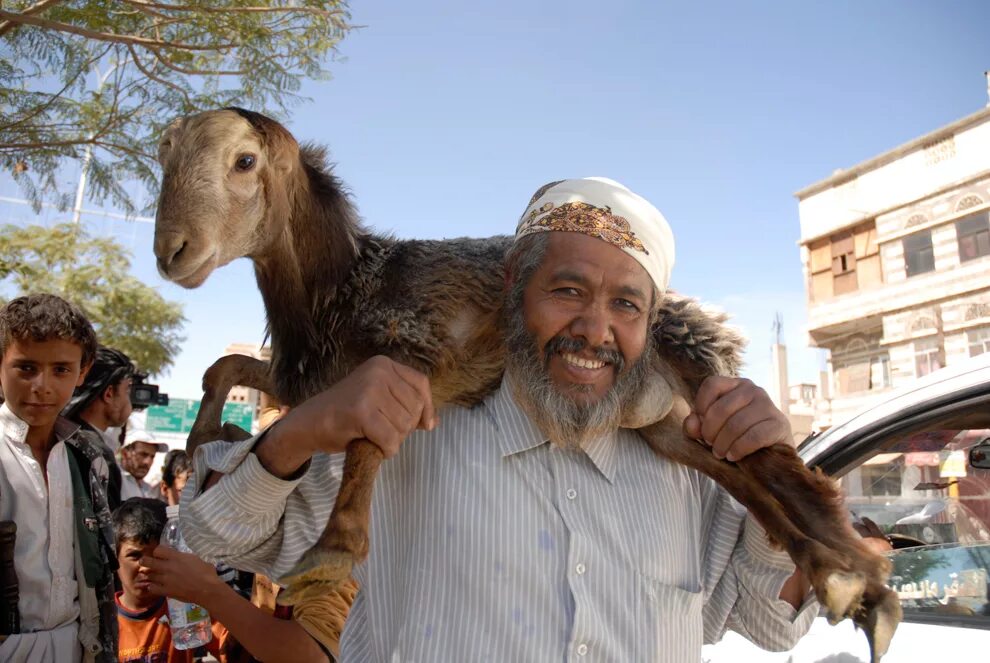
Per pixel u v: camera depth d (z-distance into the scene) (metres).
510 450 1.80
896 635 2.58
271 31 6.55
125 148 6.84
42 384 3.16
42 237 14.81
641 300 1.87
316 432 1.57
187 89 6.91
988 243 21.53
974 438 2.83
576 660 1.62
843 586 1.55
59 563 3.17
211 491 1.69
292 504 1.81
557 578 1.70
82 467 3.40
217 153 2.25
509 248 2.27
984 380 2.49
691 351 2.32
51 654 3.04
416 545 1.77
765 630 1.93
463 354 2.24
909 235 23.42
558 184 1.96
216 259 2.22
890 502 3.12
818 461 2.87
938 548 2.69
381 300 2.29
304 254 2.38
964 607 2.54
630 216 1.88
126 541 3.71
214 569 2.55
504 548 1.71
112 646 3.31
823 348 26.45
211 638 3.29
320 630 2.48
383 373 1.58
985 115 21.69
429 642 1.66
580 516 1.76
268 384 2.76
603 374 1.87
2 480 3.10
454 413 1.95
